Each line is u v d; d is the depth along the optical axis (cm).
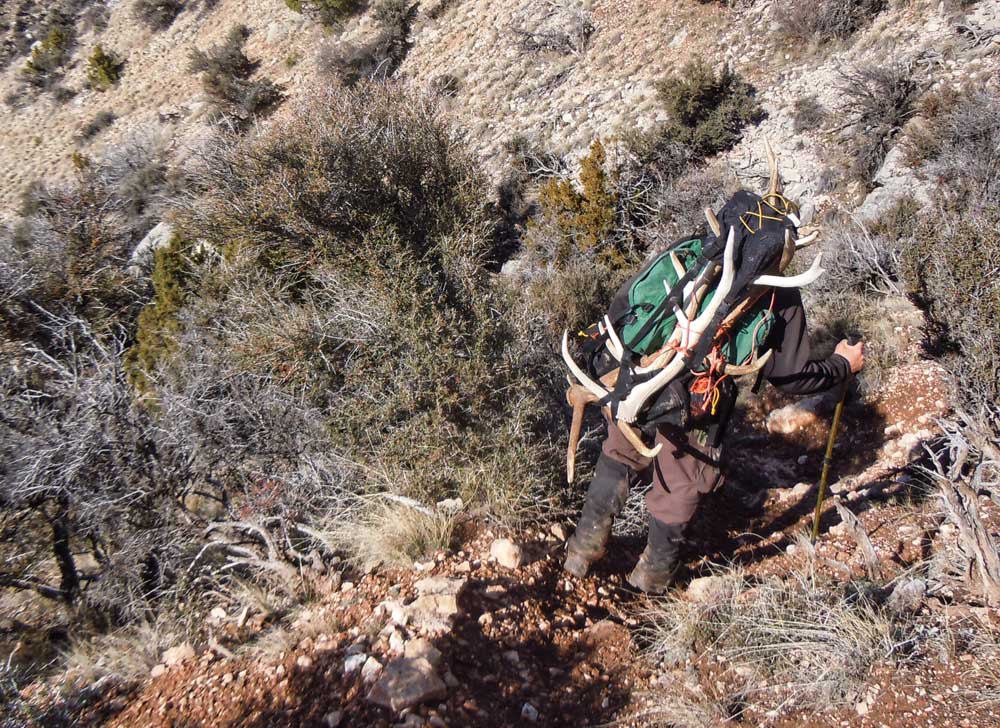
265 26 4056
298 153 1045
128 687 402
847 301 912
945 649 362
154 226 1981
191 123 3812
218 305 960
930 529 479
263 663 389
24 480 686
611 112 2273
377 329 693
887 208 1228
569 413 701
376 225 955
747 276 385
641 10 2612
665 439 425
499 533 496
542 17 2898
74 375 770
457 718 353
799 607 406
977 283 640
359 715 348
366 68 3278
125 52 4488
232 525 547
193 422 717
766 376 422
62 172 4053
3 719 394
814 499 584
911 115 1611
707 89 1939
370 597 430
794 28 2052
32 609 718
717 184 1720
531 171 2175
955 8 1808
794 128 1830
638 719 368
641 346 413
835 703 351
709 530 559
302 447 670
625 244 1672
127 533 674
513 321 723
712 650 397
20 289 1166
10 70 4806
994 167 1119
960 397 624
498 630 408
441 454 560
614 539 535
